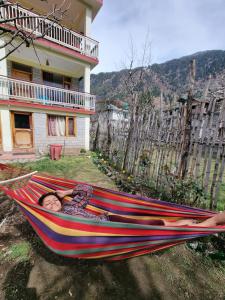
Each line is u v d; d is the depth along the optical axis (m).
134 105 5.71
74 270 2.08
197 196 3.17
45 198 2.48
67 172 6.32
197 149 3.37
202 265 2.26
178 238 1.71
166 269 2.18
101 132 10.19
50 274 2.01
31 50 8.05
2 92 7.28
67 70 10.56
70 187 2.92
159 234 1.69
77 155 9.65
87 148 10.57
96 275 2.04
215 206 3.06
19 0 8.56
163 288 1.92
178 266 2.23
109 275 2.05
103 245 1.69
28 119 8.62
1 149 7.77
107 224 1.70
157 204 2.43
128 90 9.51
